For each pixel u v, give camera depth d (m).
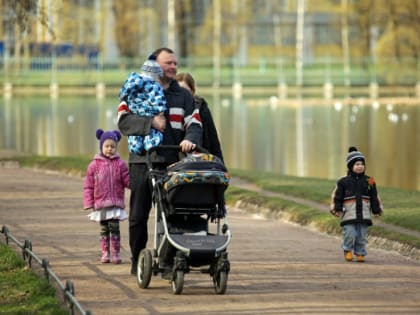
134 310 34.53
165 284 39.22
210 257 36.28
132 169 39.34
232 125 192.62
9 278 38.75
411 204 61.53
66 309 33.97
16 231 52.50
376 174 115.50
